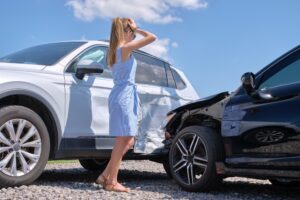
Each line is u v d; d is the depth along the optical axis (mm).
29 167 5457
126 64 5461
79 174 7852
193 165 5789
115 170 5477
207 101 5926
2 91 5273
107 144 6273
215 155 5559
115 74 5516
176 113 6383
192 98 7820
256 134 5141
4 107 5285
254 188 6250
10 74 5422
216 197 5324
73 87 5992
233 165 5367
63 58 6141
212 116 5879
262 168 5055
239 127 5328
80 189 5547
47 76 5770
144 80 7023
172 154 6066
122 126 5414
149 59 7328
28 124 5449
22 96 5523
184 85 7832
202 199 5125
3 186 5277
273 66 5293
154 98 6977
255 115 5180
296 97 4816
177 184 6258
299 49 5102
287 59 5180
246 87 5281
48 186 5676
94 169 8219
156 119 6949
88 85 6176
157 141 6891
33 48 6711
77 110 5988
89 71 5953
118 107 5418
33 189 5305
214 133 5723
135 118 5516
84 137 6031
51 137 5832
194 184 5703
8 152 5301
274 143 4941
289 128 4785
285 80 5082
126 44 5461
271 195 5609
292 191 6012
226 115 5531
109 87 6418
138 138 6602
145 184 6500
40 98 5613
